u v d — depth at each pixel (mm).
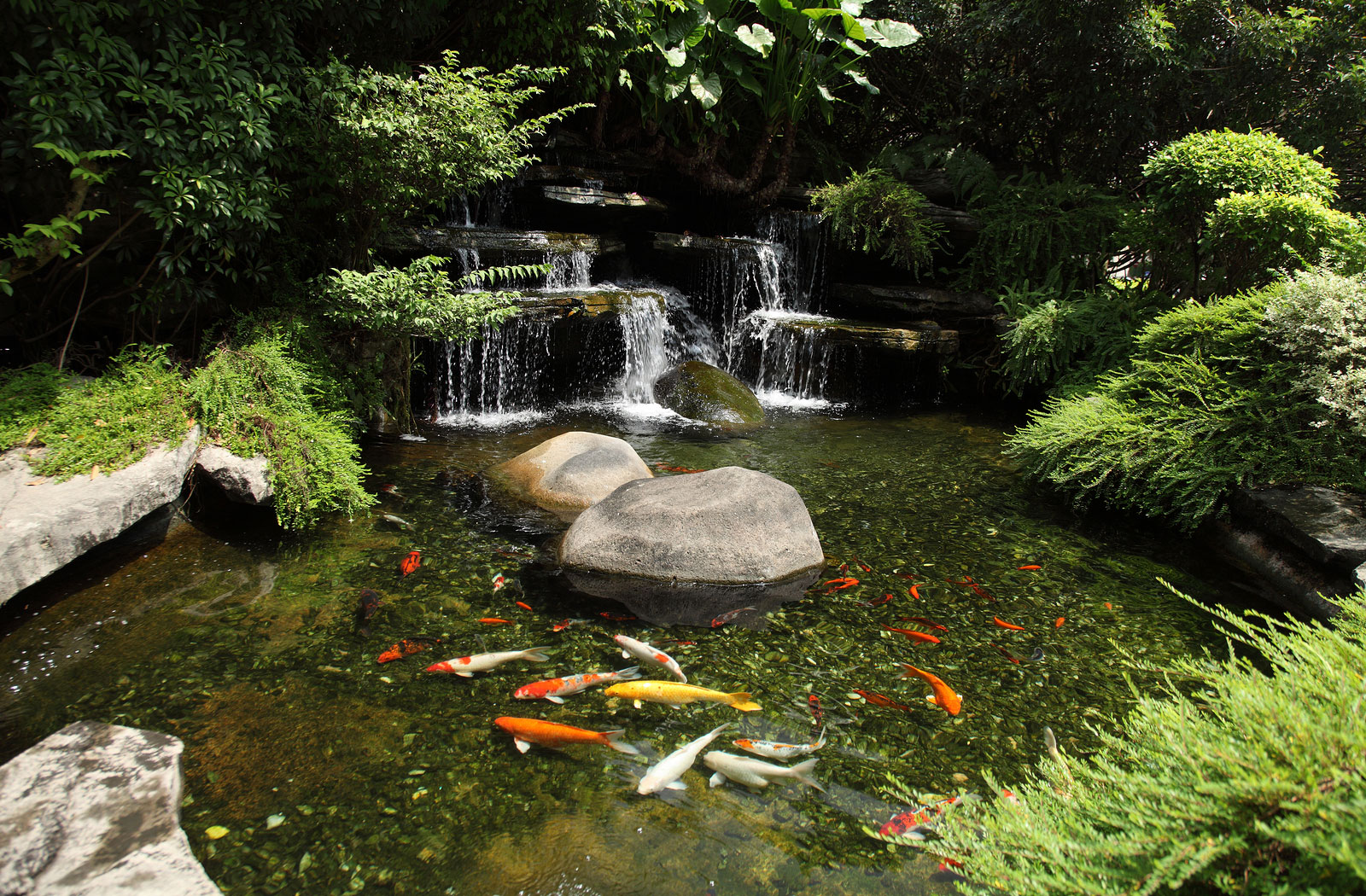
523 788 2557
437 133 5633
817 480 6066
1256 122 11406
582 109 10141
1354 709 1663
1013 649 3623
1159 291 9398
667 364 9258
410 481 5469
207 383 4684
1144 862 1654
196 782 2516
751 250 10070
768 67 10328
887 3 12156
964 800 2436
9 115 4180
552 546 4469
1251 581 4516
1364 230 7207
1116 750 2871
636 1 8656
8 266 4129
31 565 3242
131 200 4887
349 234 6211
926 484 6098
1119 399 6273
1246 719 1794
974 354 9844
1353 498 4707
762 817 2469
